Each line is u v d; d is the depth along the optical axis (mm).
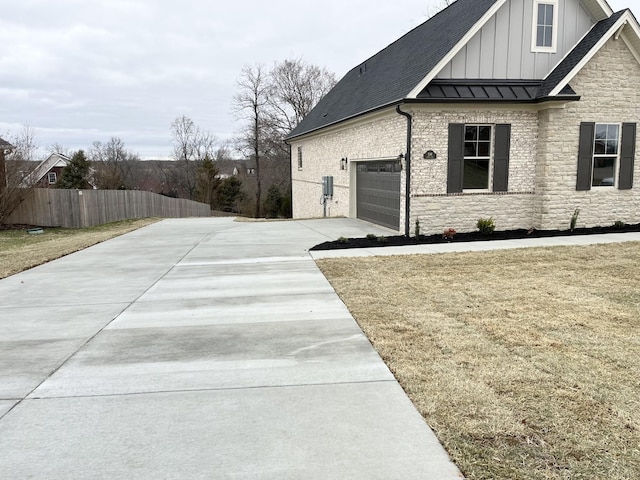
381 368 3992
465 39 11141
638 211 12539
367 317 5391
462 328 4961
